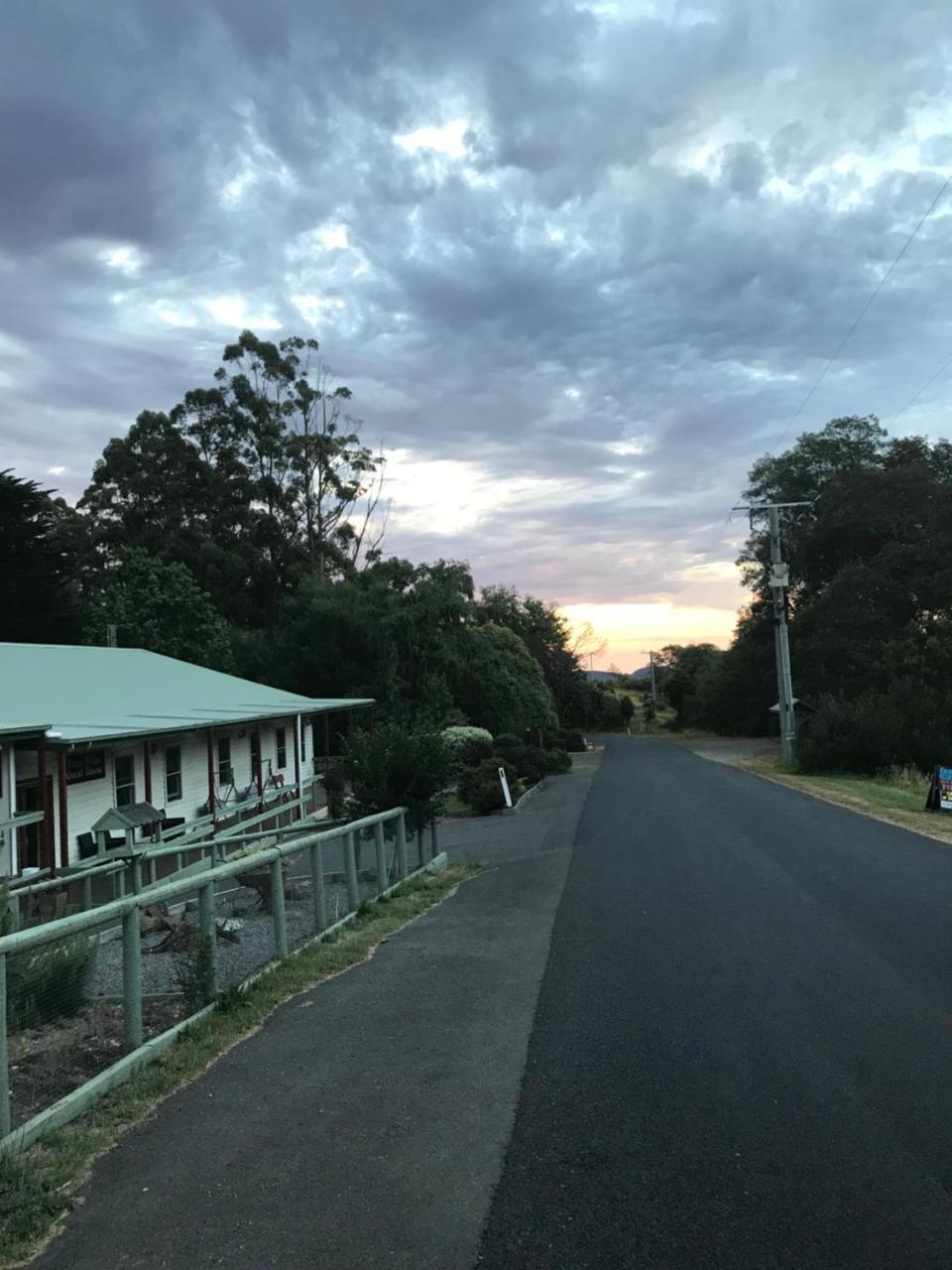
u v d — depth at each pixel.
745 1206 3.60
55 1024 5.75
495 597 79.12
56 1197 3.70
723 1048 5.43
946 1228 3.41
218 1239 3.41
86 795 17.38
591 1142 4.20
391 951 8.27
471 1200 3.68
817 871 11.80
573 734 58.25
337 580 53.84
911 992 6.51
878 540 57.84
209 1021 5.99
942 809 19.28
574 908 9.96
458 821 22.98
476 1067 5.21
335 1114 4.56
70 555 44.75
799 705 54.44
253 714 21.38
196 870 15.96
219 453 55.66
